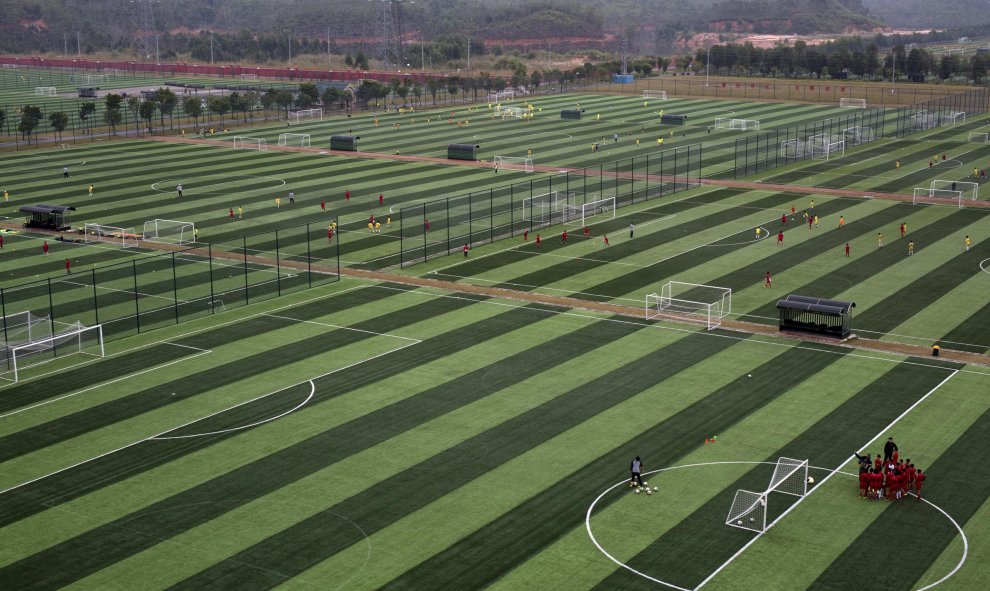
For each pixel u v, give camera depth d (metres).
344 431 63.78
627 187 145.88
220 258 109.00
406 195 142.88
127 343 81.06
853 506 53.84
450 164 170.00
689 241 113.12
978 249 107.56
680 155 176.12
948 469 57.81
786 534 51.06
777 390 69.88
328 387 71.12
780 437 62.34
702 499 54.72
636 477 55.81
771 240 113.06
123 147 194.25
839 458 59.47
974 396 68.38
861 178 151.75
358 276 100.94
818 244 111.00
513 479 57.16
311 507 54.12
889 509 53.47
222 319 87.12
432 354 77.62
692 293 93.00
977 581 46.69
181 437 63.22
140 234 120.38
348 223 125.38
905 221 121.81
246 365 75.75
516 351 78.12
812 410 66.38
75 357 77.88
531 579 47.19
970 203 131.25
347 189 148.12
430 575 47.53
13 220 128.12
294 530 51.75
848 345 78.94
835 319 80.00
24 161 176.50
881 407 66.69
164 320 86.94
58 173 163.62
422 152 184.25
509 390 70.25
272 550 49.84
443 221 125.50
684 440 62.09
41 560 49.19
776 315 86.44
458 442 62.00
